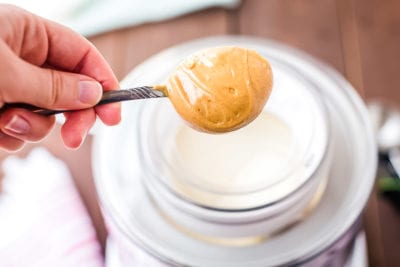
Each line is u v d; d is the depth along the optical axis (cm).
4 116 46
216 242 52
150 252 51
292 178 49
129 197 54
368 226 59
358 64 66
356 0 69
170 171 50
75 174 61
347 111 57
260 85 44
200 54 44
